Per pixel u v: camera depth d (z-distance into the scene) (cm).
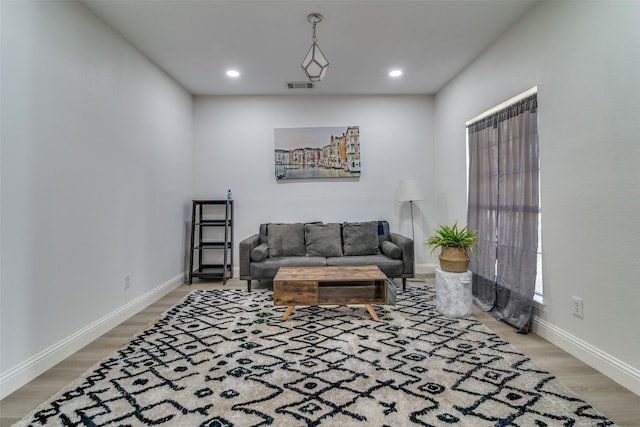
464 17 265
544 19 238
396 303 322
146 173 329
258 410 155
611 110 184
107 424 146
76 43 232
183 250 420
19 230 186
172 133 389
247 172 459
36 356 195
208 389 174
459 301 284
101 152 260
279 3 244
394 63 353
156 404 161
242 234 457
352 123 460
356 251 396
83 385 179
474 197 339
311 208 461
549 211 235
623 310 179
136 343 234
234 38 295
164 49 314
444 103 425
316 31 285
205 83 406
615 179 183
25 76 191
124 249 290
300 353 216
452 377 185
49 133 208
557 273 228
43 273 202
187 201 433
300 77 390
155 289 345
